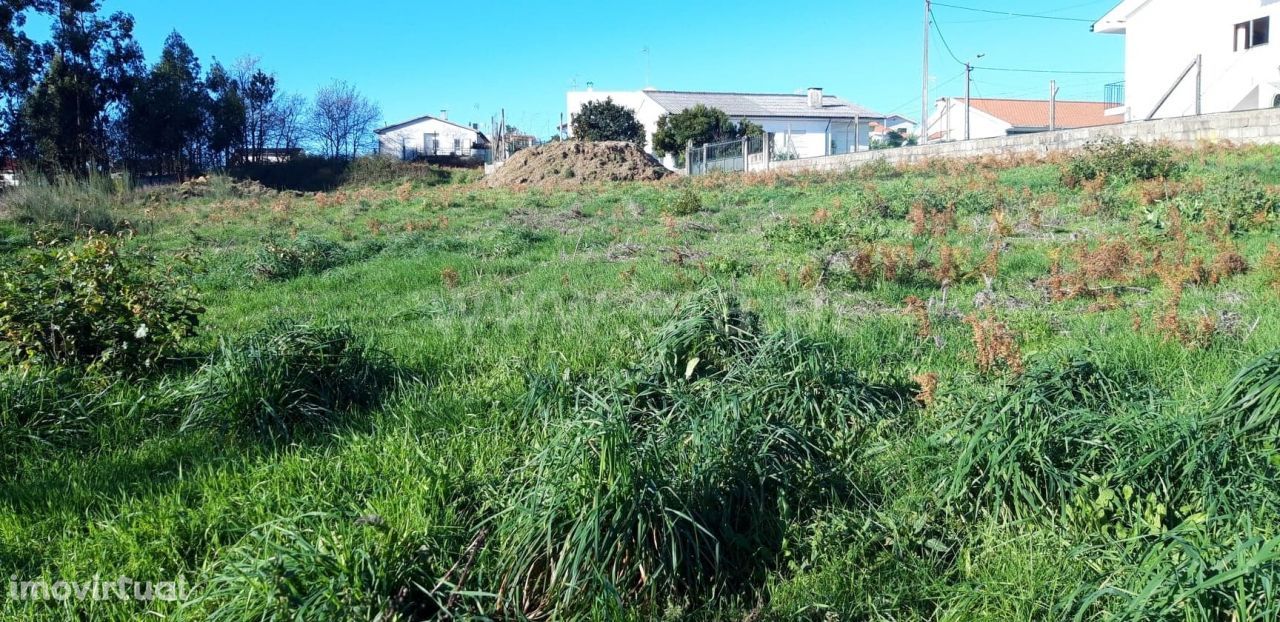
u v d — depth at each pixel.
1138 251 8.50
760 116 50.47
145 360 5.51
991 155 20.64
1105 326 5.98
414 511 3.50
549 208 18.50
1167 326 5.51
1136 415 3.73
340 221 17.11
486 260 10.90
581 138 45.84
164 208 20.38
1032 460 3.57
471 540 3.41
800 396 4.45
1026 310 6.78
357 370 5.27
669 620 3.04
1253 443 3.64
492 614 3.03
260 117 49.22
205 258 11.80
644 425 4.39
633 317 6.80
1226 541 2.92
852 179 20.56
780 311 6.97
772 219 13.37
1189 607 2.54
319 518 3.41
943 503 3.61
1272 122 16.72
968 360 5.38
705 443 3.71
